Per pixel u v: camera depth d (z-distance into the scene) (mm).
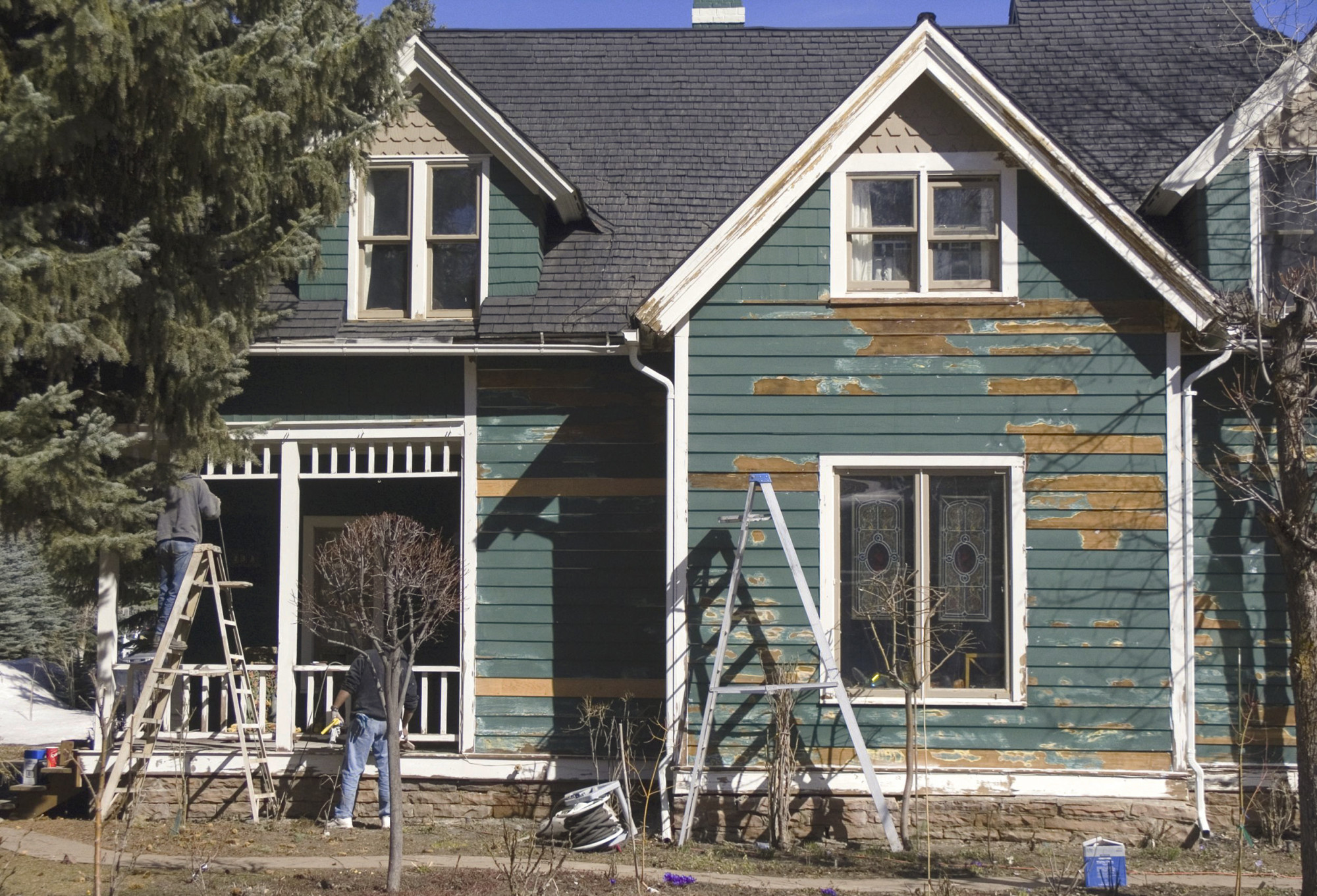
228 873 8578
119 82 8523
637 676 11328
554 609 11430
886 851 9914
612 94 14445
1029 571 10539
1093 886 8547
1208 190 11281
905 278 10938
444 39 15516
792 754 10359
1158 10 14805
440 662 13578
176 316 9570
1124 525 10539
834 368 10758
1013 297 10719
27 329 8609
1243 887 8781
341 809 10609
